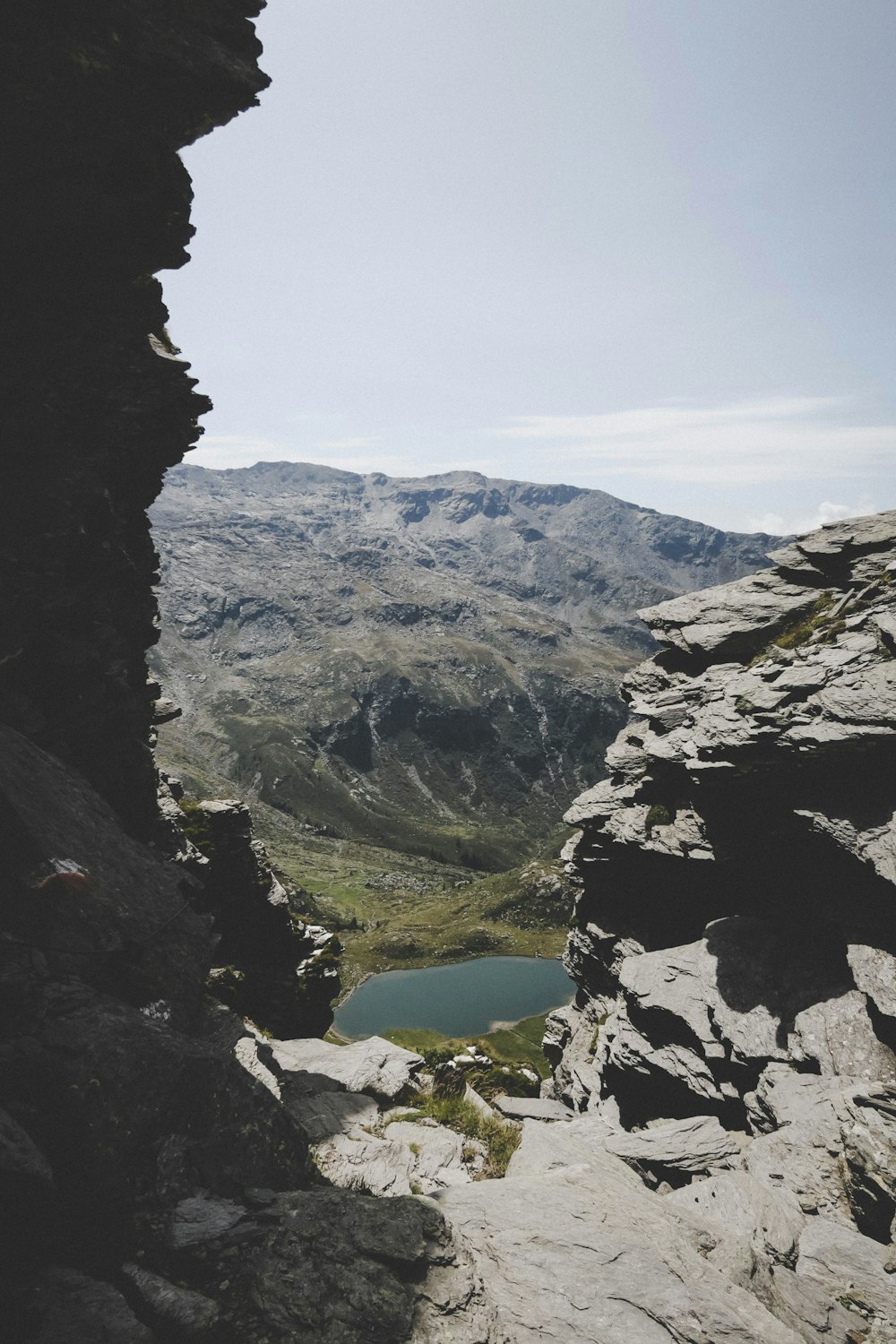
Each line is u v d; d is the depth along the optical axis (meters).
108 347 22.42
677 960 31.75
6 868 13.41
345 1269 9.69
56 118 16.84
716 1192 17.19
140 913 15.27
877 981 24.38
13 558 20.09
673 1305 11.02
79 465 22.02
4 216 17.83
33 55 16.16
